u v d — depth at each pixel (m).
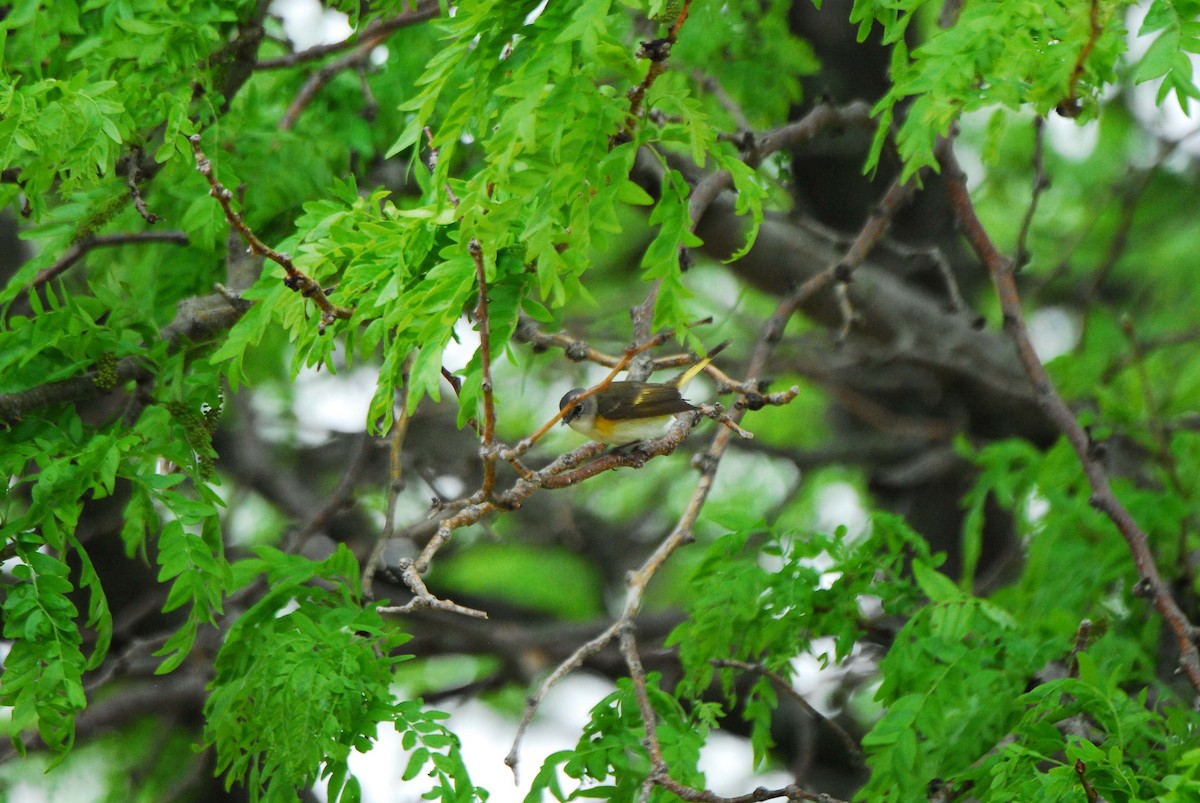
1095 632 10.67
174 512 8.96
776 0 14.36
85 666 8.69
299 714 8.51
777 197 15.65
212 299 10.56
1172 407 14.83
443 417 18.98
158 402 9.73
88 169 8.59
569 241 7.31
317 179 12.01
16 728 8.37
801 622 10.65
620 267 20.38
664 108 9.81
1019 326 10.57
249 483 17.36
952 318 16.34
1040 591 11.89
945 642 9.69
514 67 7.41
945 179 10.84
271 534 19.39
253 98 12.59
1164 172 20.67
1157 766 8.80
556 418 7.13
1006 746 8.44
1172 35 6.90
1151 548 12.07
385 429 7.69
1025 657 9.92
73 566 15.13
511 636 17.50
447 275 7.36
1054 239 20.50
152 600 14.68
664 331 7.47
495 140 6.77
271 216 11.82
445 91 11.30
